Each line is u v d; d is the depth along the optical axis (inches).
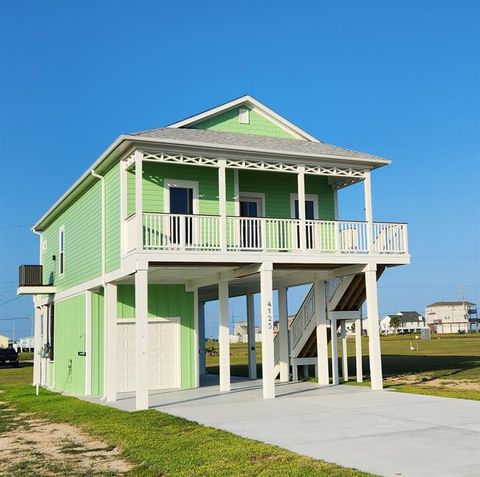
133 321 761.0
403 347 2087.8
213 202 726.5
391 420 449.4
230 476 296.7
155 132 653.9
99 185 741.9
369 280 687.1
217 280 724.0
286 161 669.3
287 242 730.2
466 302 5959.6
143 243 650.8
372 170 721.0
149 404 593.0
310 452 342.6
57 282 960.9
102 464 350.9
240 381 871.7
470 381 778.2
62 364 897.5
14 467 347.6
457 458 317.4
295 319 832.9
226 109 786.2
